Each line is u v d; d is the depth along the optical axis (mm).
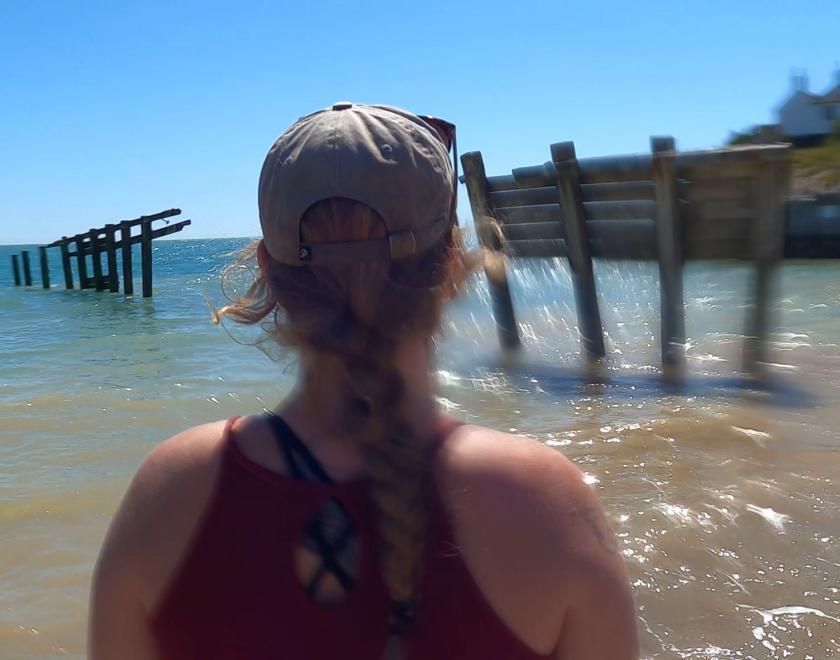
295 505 984
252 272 1165
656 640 2908
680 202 7598
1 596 3541
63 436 6203
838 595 3193
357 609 960
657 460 4867
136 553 1033
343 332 999
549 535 981
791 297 13086
